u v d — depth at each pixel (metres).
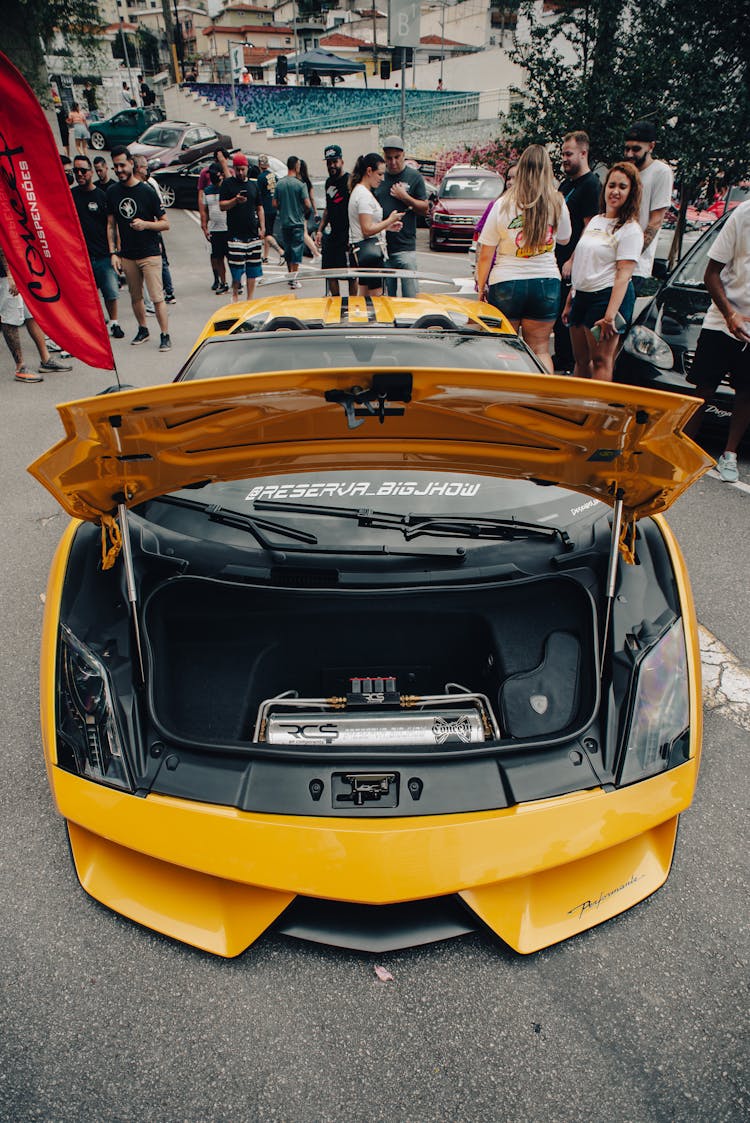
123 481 1.83
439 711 2.03
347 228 8.13
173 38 38.19
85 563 2.14
